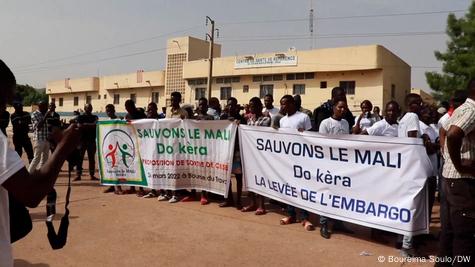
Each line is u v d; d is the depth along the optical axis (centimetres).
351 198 518
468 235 347
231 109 800
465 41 2289
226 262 441
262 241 512
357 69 2838
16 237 202
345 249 488
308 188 563
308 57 3030
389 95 2959
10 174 166
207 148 708
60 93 5156
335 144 534
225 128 682
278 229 567
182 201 733
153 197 767
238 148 674
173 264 434
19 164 170
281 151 600
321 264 438
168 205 699
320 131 585
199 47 3947
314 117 731
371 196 500
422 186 461
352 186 518
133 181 776
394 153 482
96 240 509
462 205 350
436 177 549
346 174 523
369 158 503
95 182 932
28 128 997
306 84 3098
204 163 713
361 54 2823
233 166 677
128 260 445
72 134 190
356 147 514
